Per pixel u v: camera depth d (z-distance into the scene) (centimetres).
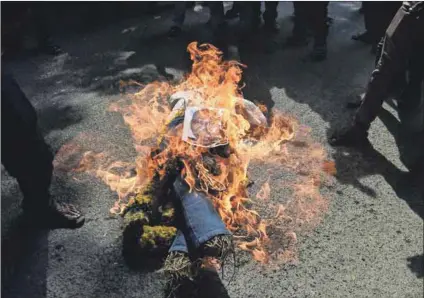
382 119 429
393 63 356
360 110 384
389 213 329
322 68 524
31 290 279
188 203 269
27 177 298
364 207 336
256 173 368
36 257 300
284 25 639
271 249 302
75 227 323
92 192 355
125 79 511
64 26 651
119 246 308
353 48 567
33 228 322
